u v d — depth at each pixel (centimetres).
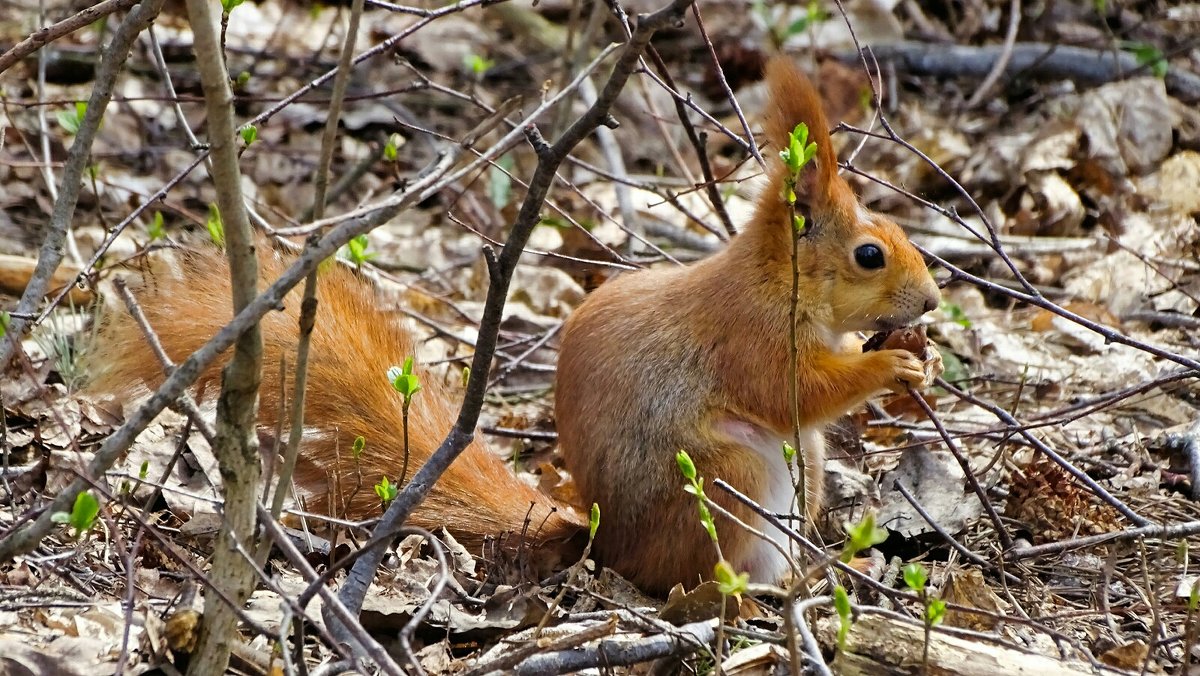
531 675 612
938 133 1579
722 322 838
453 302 1303
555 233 1430
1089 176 1470
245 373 573
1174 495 941
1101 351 1182
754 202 898
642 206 1465
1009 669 615
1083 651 679
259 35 1811
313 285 590
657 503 813
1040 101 1666
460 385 1123
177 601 655
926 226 1408
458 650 711
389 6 836
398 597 720
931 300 861
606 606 777
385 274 1215
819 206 850
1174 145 1558
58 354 1009
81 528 544
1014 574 833
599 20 1512
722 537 802
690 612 709
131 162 1498
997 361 1172
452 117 1683
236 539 587
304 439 845
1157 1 1853
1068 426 1059
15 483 834
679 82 1766
